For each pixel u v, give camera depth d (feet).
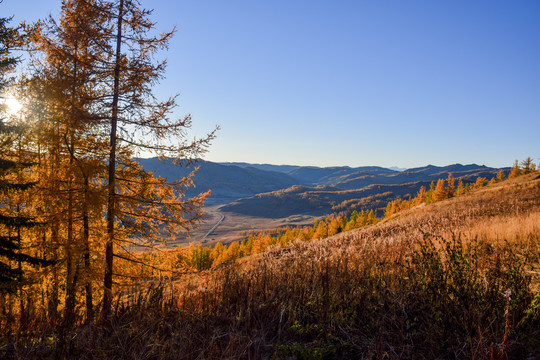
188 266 32.27
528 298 11.77
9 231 33.01
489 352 9.52
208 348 11.87
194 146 31.40
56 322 14.84
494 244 20.93
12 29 29.35
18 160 30.37
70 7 29.07
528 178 135.85
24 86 28.89
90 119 29.01
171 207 31.30
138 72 29.94
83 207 28.35
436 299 12.01
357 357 11.05
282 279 17.38
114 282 30.37
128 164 32.09
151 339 12.99
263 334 12.85
